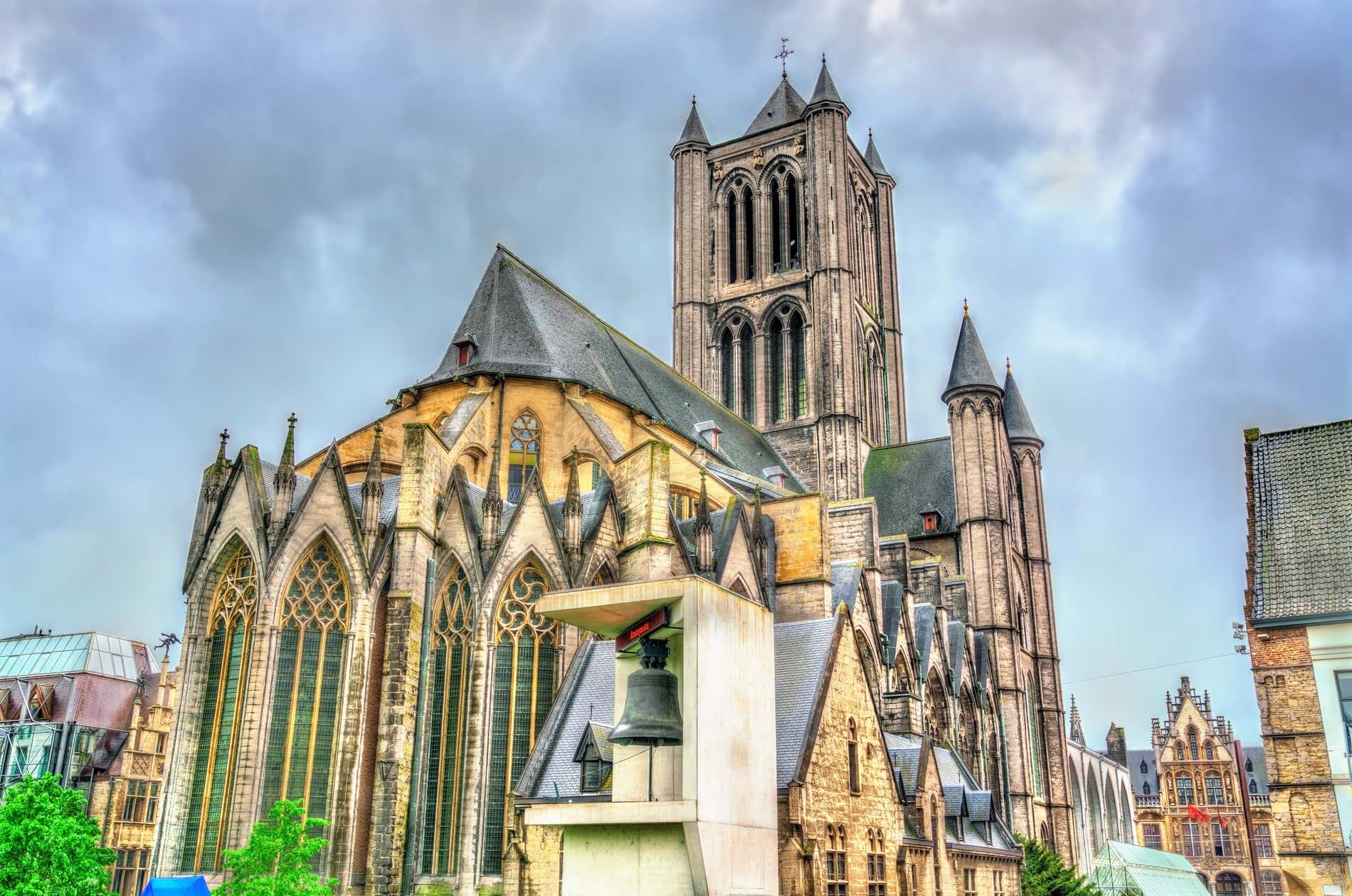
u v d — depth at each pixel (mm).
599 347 99312
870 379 143500
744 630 43250
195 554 71375
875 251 152875
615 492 73688
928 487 129875
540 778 58375
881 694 79750
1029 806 109688
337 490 67250
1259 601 55625
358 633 65188
